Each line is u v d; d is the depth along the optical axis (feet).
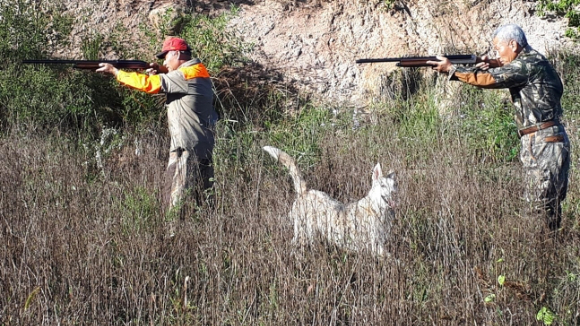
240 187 21.48
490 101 30.78
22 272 15.52
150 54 32.96
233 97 32.24
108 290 15.83
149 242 17.57
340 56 36.14
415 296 15.67
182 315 15.31
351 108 32.78
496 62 19.86
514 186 20.58
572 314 15.07
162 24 33.78
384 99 33.83
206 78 22.30
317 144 27.78
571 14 35.76
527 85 19.26
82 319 14.53
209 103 22.29
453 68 19.56
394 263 16.30
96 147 25.79
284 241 17.34
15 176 21.31
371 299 15.31
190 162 21.61
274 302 15.42
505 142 28.25
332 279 15.84
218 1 37.47
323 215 18.86
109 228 18.08
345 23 37.35
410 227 18.31
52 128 28.55
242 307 15.42
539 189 19.21
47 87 29.32
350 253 17.89
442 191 19.83
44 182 21.22
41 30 31.78
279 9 37.70
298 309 15.15
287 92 33.88
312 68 35.55
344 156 25.76
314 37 36.78
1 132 28.48
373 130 29.22
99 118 30.63
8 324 14.01
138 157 25.55
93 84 30.68
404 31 36.76
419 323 14.98
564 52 34.81
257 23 36.99
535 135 19.33
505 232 17.62
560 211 19.42
